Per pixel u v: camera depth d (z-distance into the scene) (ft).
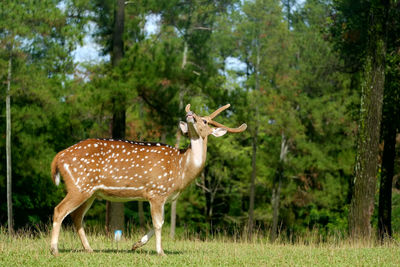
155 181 28.19
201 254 29.14
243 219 107.14
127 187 28.09
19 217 88.12
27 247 29.60
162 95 53.62
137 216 102.32
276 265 25.79
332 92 95.71
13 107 68.54
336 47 68.95
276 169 100.48
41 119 70.85
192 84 58.80
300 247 37.09
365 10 63.00
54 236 26.66
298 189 102.27
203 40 72.95
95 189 27.73
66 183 27.25
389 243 40.57
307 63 93.91
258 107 93.35
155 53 54.13
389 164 55.16
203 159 28.94
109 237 43.14
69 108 66.08
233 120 93.09
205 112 78.95
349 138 93.61
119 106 50.49
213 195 105.40
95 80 51.88
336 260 27.89
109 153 27.96
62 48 63.21
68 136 77.46
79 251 28.91
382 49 45.39
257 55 97.96
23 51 63.87
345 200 100.01
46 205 85.51
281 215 106.42
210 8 76.02
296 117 94.94
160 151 28.73
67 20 61.77
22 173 74.02
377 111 45.21
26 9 61.36
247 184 105.19
